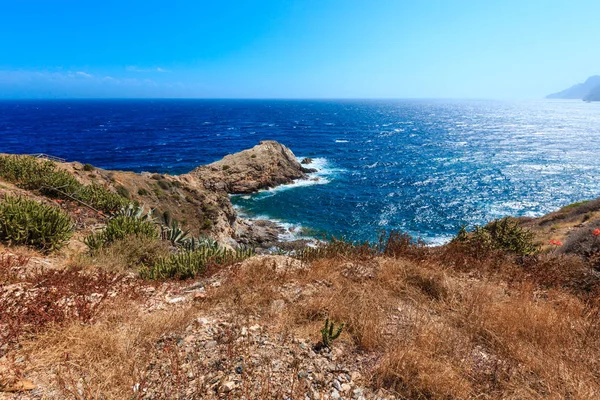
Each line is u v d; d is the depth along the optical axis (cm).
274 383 328
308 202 4412
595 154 8056
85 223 1154
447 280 590
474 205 4341
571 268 691
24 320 406
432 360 363
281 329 438
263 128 13250
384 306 516
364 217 3894
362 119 18600
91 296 528
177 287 641
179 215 2519
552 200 4541
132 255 867
